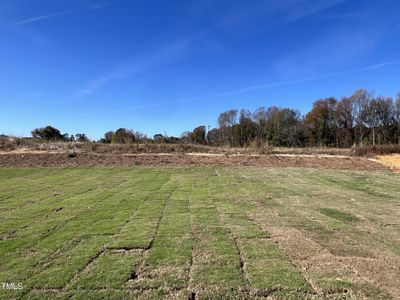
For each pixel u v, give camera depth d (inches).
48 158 804.0
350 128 2003.0
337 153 989.2
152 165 754.2
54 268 173.0
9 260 184.9
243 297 144.0
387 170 730.2
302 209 319.3
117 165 750.5
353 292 148.1
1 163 751.1
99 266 175.2
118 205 330.6
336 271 169.8
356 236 230.7
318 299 142.2
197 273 166.6
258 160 823.1
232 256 188.7
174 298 143.3
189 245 207.3
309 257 188.7
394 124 1856.5
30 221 268.7
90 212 299.9
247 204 339.3
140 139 1178.6
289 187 464.4
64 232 236.5
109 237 223.9
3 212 302.2
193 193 403.2
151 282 157.2
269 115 2074.3
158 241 215.0
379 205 346.3
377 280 160.1
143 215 286.4
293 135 2073.1
